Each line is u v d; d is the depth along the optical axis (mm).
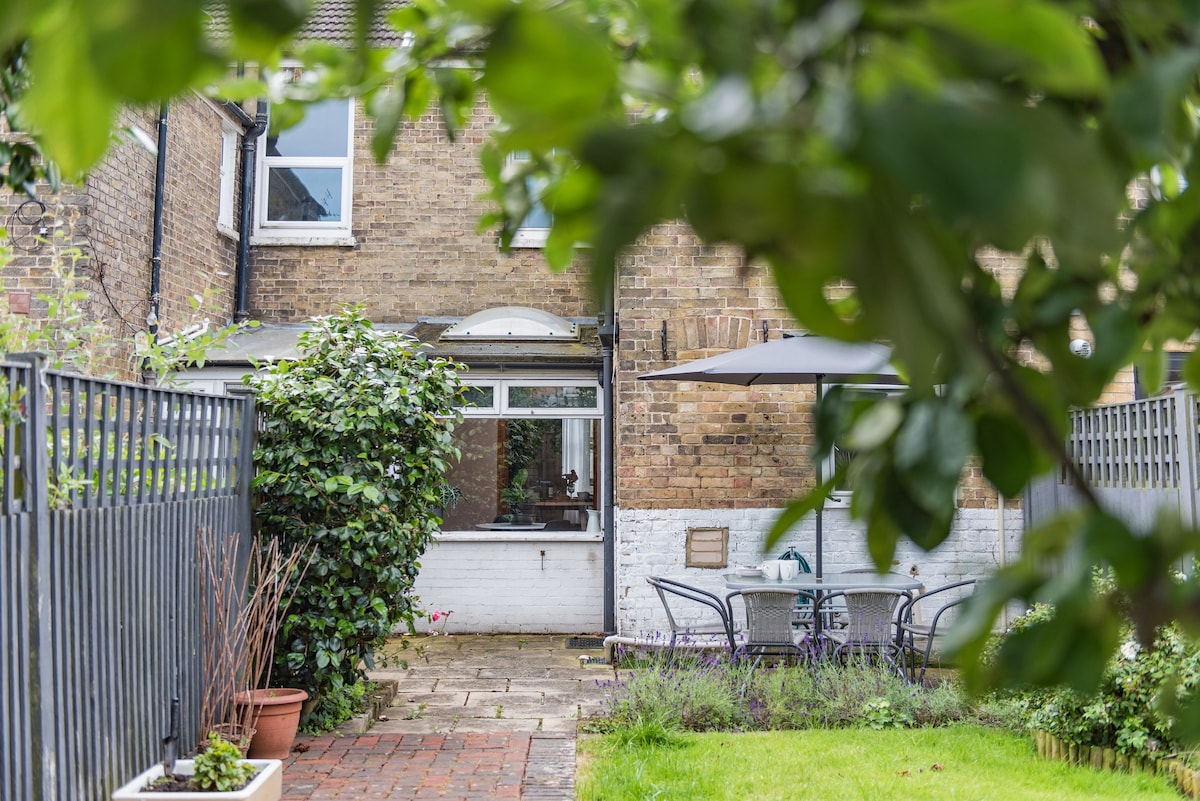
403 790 5582
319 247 11117
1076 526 514
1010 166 351
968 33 427
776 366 7395
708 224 380
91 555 4715
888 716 6844
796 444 9227
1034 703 6168
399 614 7215
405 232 11164
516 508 10867
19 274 7820
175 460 5758
